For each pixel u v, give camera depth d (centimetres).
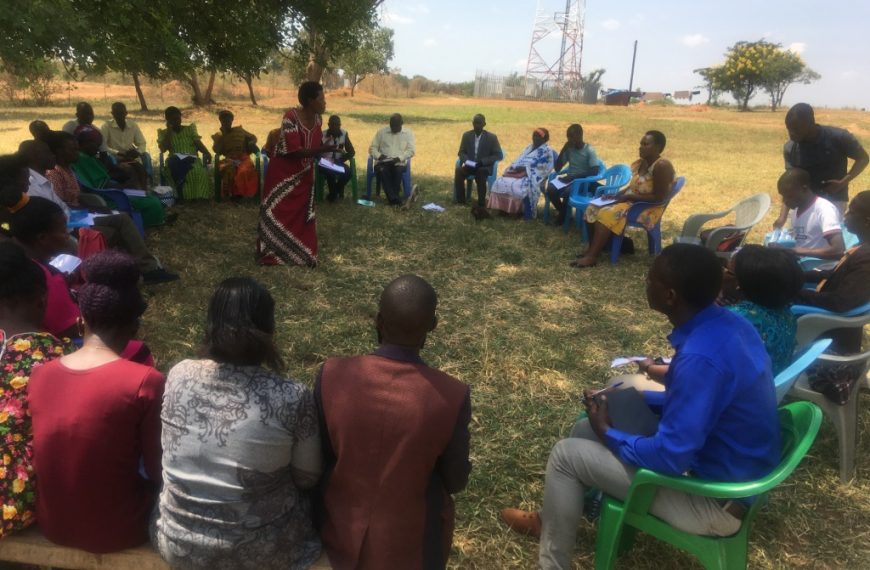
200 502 196
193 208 858
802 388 347
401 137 930
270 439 196
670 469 225
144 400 208
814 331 363
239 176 883
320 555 214
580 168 828
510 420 392
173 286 573
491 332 512
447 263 675
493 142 927
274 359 207
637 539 298
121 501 213
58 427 204
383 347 209
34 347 231
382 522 198
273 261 638
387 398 198
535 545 297
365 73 4300
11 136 1580
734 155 1753
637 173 701
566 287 619
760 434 229
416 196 955
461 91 6581
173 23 788
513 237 778
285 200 621
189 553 197
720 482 230
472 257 697
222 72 965
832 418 341
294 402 200
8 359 227
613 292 609
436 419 198
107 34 618
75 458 204
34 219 339
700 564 285
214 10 861
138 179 809
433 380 203
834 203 554
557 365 462
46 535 218
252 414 196
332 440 204
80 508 209
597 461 247
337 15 969
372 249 709
